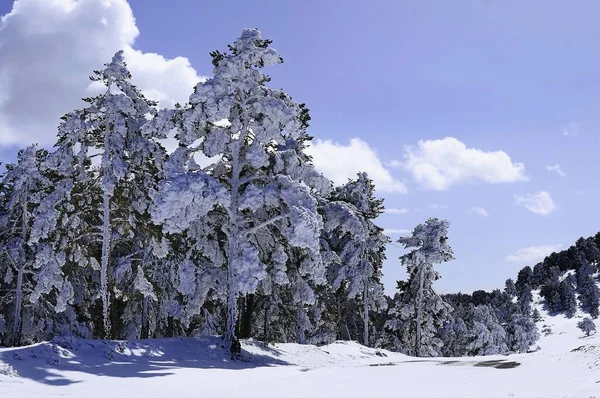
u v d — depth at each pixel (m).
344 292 44.94
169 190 21.23
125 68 25.98
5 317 32.94
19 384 12.38
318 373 16.59
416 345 48.00
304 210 23.25
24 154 30.45
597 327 182.62
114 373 15.05
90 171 27.17
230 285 23.28
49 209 25.06
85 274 33.41
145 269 28.56
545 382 12.93
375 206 44.41
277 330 38.25
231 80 24.27
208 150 24.44
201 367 18.62
